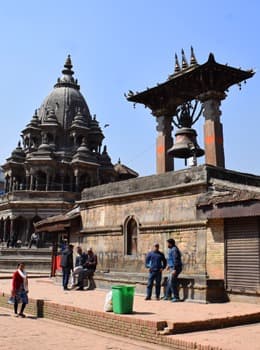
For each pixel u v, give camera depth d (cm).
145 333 1207
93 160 6044
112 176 6444
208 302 1584
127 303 1353
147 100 2509
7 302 1947
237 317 1315
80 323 1461
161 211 1966
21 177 6369
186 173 1873
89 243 2412
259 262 1550
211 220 1731
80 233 2480
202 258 1745
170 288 1684
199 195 1797
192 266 1781
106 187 2327
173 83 2300
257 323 1351
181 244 1844
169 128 2438
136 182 2127
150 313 1355
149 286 1706
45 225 2823
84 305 1546
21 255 4622
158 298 1706
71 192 5469
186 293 1667
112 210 2264
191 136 2216
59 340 1232
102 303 1611
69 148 6281
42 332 1352
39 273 4056
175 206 1900
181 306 1516
